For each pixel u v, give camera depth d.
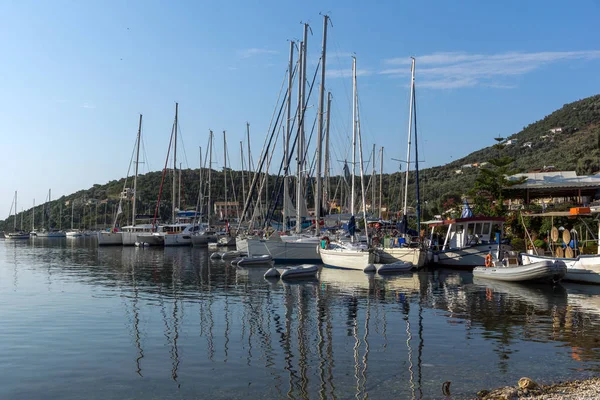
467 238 38.31
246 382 12.09
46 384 12.11
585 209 28.27
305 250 41.56
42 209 159.62
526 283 28.89
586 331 16.95
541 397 10.66
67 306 22.22
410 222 60.97
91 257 53.62
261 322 18.70
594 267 27.45
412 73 42.12
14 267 42.06
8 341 16.00
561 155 105.69
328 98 49.94
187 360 13.91
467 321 18.67
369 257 36.03
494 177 52.03
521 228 43.94
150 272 36.78
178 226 74.88
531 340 15.77
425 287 27.83
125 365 13.52
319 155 41.88
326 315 19.94
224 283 30.00
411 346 15.17
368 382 12.01
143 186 149.00
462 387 11.61
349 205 67.44
